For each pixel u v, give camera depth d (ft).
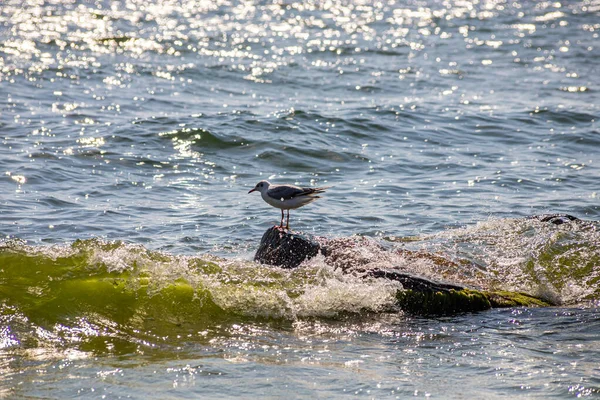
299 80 108.17
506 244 43.96
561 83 110.73
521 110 90.89
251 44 138.72
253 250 44.60
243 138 73.05
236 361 27.76
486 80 112.68
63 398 24.14
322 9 203.92
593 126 83.56
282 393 24.98
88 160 63.62
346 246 39.93
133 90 95.71
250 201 55.57
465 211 53.67
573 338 31.07
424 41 150.82
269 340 30.30
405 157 70.33
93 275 33.88
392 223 50.75
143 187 57.82
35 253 34.68
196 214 51.75
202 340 30.04
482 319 33.58
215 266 35.88
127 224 48.73
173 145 70.33
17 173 58.03
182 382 25.64
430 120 85.15
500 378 26.61
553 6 219.41
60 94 90.43
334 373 26.81
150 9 190.08
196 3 209.05
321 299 33.91
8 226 46.60
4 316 30.53
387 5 218.79
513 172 65.00
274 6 207.00
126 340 29.73
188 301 33.12
